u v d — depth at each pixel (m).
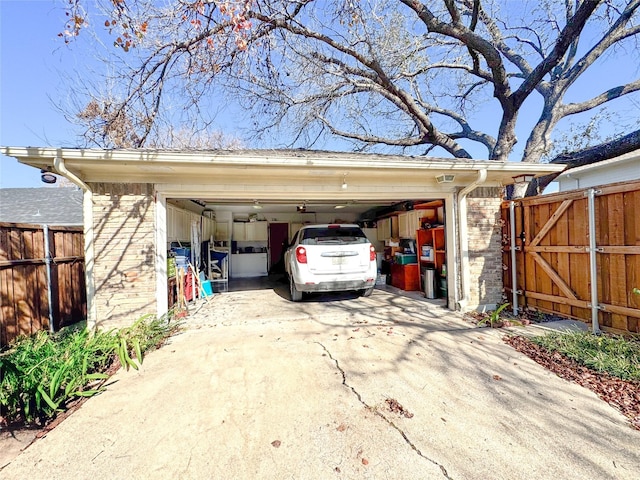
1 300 4.59
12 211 11.34
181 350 4.41
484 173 5.60
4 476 2.11
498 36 10.50
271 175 5.64
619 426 2.50
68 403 3.01
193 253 8.38
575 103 11.32
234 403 2.97
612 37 9.80
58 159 4.42
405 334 4.91
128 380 3.49
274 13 7.05
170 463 2.20
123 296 5.22
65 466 2.20
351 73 10.63
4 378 2.86
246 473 2.09
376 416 2.71
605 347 3.82
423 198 6.42
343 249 7.00
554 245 5.38
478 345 4.36
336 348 4.36
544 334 4.60
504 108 9.77
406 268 8.92
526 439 2.37
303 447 2.33
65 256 6.07
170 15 6.04
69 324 6.15
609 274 4.49
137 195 5.29
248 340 4.77
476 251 6.31
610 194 4.46
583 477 1.99
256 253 13.04
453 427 2.53
